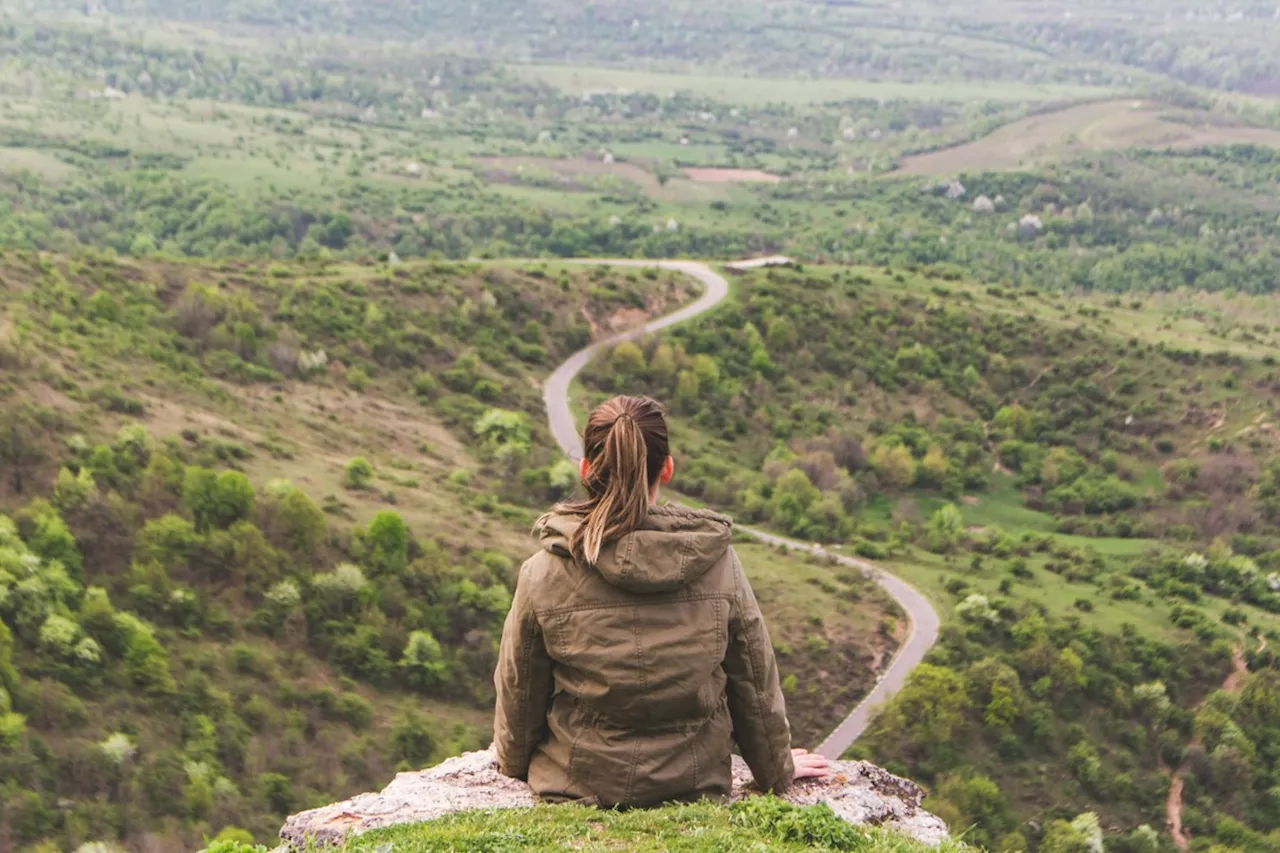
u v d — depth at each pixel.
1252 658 82.31
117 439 73.50
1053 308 172.12
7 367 77.25
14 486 66.50
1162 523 121.75
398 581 71.88
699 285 156.25
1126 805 68.31
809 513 106.19
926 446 131.12
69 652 56.75
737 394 134.00
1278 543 116.06
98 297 103.88
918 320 157.12
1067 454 135.25
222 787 53.12
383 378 118.06
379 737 61.31
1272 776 72.19
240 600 66.69
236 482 70.62
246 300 117.00
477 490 94.81
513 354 133.12
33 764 50.16
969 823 61.84
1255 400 142.38
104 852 47.22
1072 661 75.44
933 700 69.44
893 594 86.88
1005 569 98.88
